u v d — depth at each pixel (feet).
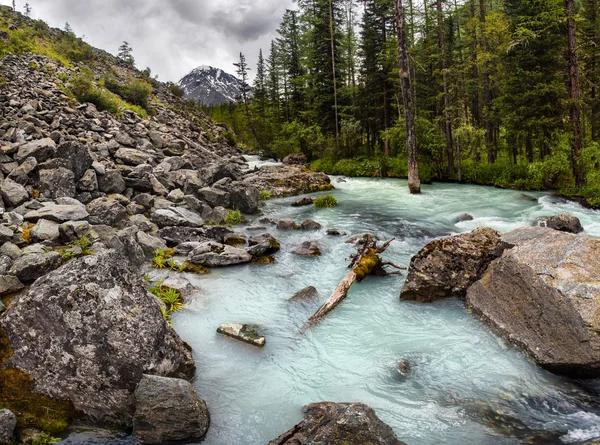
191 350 22.22
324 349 22.57
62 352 17.26
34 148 46.65
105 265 19.36
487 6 105.81
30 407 16.44
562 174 74.18
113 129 79.30
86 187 45.88
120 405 16.88
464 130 80.07
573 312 19.07
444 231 45.19
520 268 22.62
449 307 26.89
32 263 26.68
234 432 16.58
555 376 19.42
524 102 70.03
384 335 23.81
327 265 35.83
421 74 105.81
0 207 36.42
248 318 26.30
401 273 33.24
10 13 156.35
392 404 17.87
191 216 46.78
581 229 41.37
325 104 129.29
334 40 125.80
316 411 16.65
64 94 92.02
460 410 17.28
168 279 30.01
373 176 99.45
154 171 61.05
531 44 66.49
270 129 154.92
